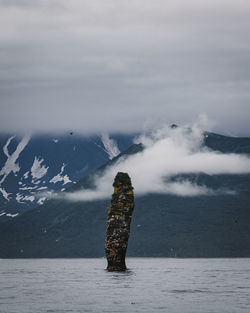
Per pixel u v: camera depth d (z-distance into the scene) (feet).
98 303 306.76
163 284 441.68
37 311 275.39
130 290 381.19
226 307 289.94
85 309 282.77
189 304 302.25
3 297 339.57
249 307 289.94
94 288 398.42
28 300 321.73
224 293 362.33
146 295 347.97
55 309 282.56
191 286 422.82
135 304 302.45
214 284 449.06
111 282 464.24
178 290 383.65
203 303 306.55
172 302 311.06
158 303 306.76
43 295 350.43
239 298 330.75
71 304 302.45
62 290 385.29
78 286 419.95
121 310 279.28
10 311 275.59
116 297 335.88
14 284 462.19
